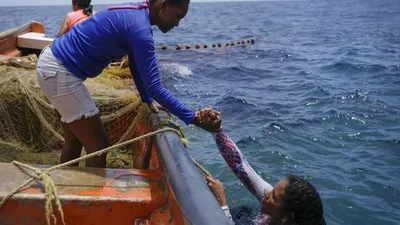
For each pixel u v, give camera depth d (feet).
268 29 108.37
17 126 15.17
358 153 20.66
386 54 56.95
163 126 10.57
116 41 9.36
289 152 20.68
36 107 14.79
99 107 14.89
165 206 8.72
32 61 19.03
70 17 20.18
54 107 10.27
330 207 15.34
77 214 8.57
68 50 9.57
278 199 9.14
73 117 9.90
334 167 18.94
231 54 59.21
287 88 36.27
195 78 41.39
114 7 9.50
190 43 76.74
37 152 15.11
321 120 26.07
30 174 9.09
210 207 7.14
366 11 200.64
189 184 7.82
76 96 9.76
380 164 19.35
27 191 8.46
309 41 77.92
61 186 8.84
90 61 9.59
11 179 8.84
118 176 9.48
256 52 61.98
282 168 18.79
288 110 28.63
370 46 67.41
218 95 33.40
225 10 275.39
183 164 8.53
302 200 8.73
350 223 14.35
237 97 32.04
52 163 14.40
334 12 201.46
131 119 14.99
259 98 32.32
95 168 9.78
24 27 27.58
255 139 22.33
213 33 98.17
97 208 8.59
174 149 9.21
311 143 22.03
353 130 24.17
